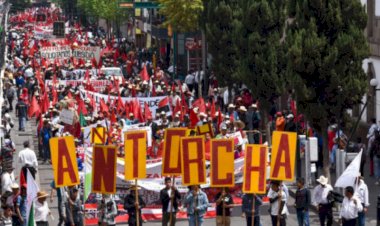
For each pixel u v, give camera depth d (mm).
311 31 40500
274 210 33594
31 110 56969
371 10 54844
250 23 53781
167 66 98500
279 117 49719
